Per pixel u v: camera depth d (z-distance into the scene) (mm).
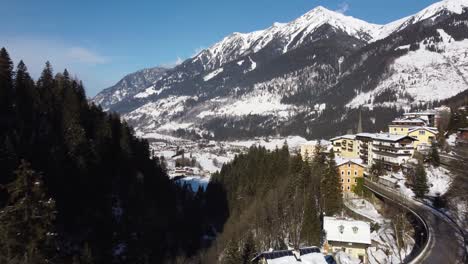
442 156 112312
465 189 83312
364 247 70812
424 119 171250
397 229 74688
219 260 82000
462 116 133250
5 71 90812
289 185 98188
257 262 61875
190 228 106875
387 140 128375
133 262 78562
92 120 103750
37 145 78625
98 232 77500
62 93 103688
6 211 37656
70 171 79688
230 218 108312
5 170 66562
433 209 83875
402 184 105688
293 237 81375
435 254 58500
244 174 130000
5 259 36469
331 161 99812
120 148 103625
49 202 39906
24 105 90250
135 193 93625
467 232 68375
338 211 91375
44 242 39562
